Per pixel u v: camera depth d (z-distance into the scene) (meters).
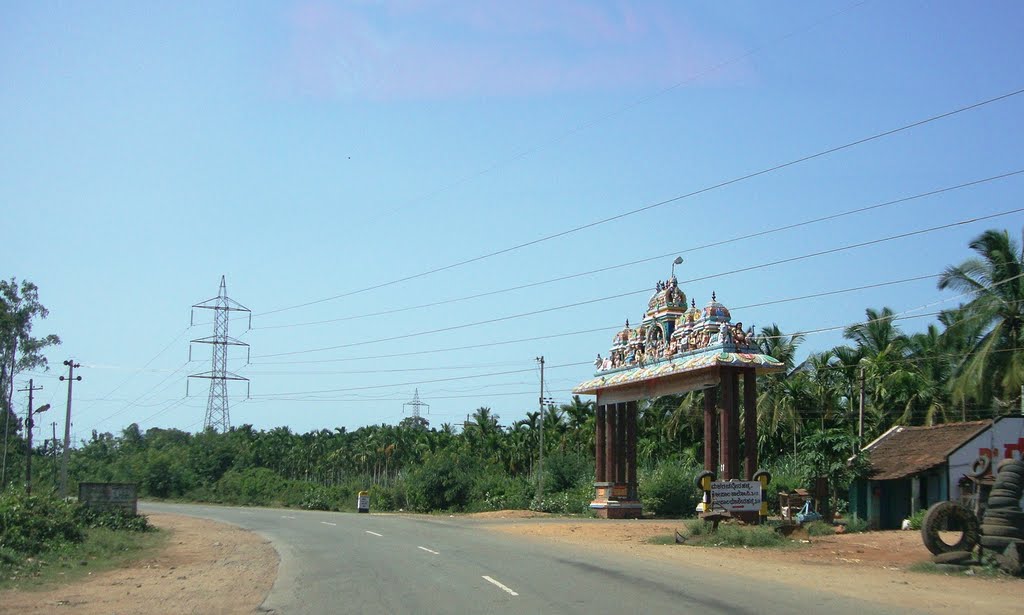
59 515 28.77
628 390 40.56
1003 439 28.70
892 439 33.41
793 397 54.06
